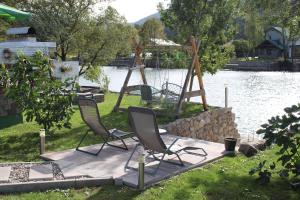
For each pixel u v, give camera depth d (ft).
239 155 25.05
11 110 34.04
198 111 40.40
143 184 18.81
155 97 39.99
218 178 20.40
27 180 19.57
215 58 50.29
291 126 19.15
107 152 25.30
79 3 71.00
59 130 31.71
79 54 73.97
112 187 19.21
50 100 29.55
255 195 18.04
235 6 47.75
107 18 73.51
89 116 25.13
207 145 27.27
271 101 76.84
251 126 53.98
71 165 22.44
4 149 26.35
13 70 30.12
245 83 113.19
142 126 20.92
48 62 31.01
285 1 35.12
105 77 65.92
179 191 18.53
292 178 20.21
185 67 44.75
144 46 42.14
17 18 40.93
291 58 206.18
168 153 21.56
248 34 202.69
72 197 17.83
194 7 48.34
